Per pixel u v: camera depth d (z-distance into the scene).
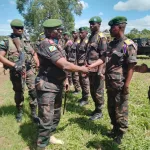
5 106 5.89
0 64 17.42
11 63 4.49
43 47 3.37
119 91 3.65
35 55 4.79
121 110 3.72
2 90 8.05
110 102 3.89
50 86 3.46
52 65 3.44
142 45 18.11
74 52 7.08
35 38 38.16
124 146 3.79
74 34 7.77
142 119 4.80
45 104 3.45
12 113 5.28
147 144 3.85
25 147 3.95
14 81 4.73
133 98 6.42
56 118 3.83
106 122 4.79
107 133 4.26
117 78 3.60
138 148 3.73
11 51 4.56
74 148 3.80
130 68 3.47
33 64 4.81
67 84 4.08
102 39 4.57
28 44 4.78
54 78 3.47
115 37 3.62
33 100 4.81
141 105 5.79
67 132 4.32
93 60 4.72
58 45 3.52
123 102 3.70
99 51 4.66
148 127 4.57
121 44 3.51
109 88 3.74
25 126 4.61
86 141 4.04
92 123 4.72
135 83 8.50
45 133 3.48
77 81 7.16
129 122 4.67
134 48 3.43
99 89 4.84
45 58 3.36
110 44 3.72
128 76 3.52
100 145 3.90
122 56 3.53
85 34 6.36
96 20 4.66
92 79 4.80
